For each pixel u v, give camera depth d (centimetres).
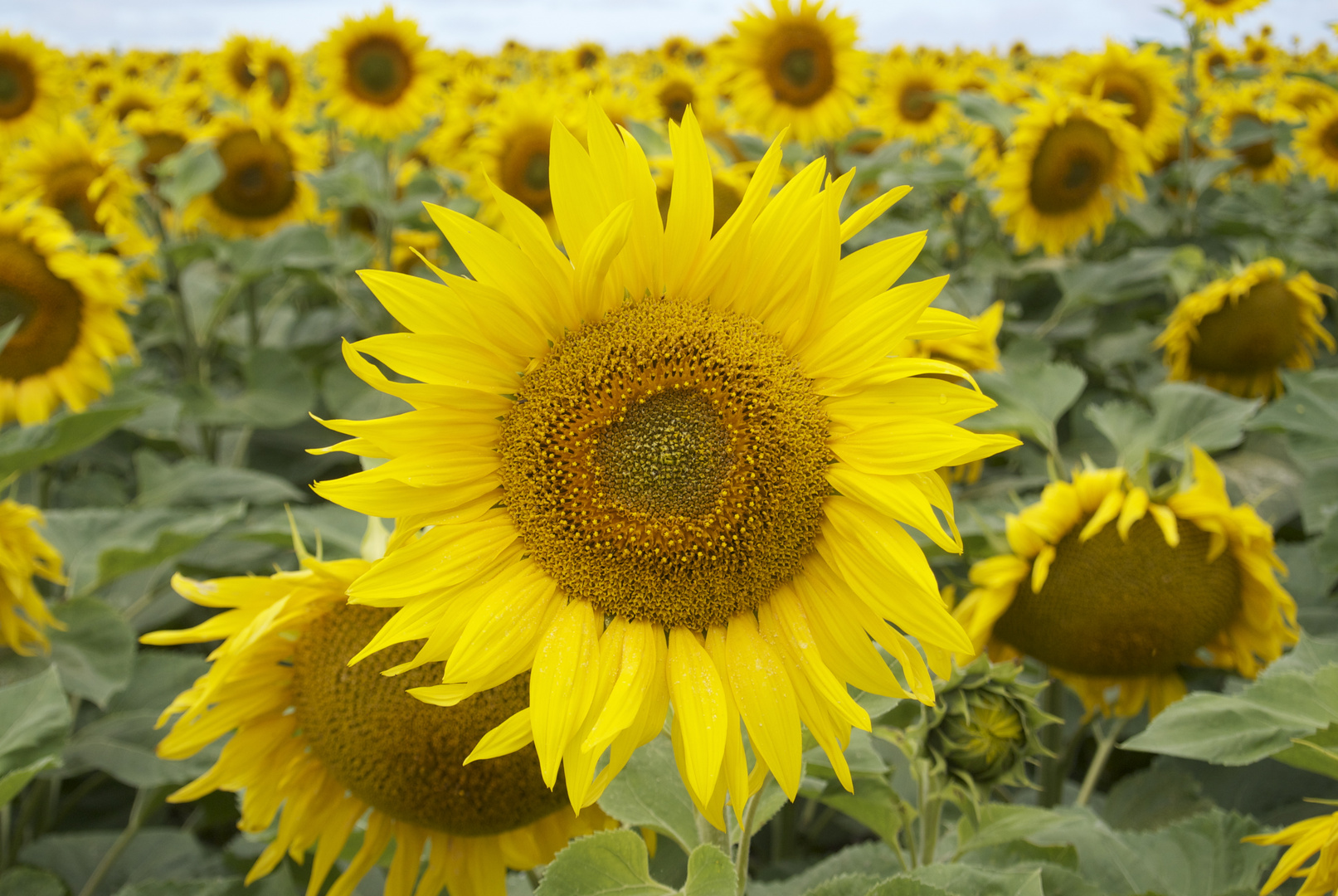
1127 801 349
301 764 240
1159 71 754
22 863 361
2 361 472
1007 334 602
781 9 645
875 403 176
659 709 177
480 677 173
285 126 750
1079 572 311
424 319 172
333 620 227
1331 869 180
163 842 372
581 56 1653
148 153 727
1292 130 898
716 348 179
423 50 827
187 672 385
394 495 176
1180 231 810
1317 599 410
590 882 179
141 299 683
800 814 414
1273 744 223
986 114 635
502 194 170
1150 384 601
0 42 894
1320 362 624
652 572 177
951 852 275
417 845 241
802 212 178
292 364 595
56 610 363
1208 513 307
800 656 176
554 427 179
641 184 176
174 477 495
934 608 168
